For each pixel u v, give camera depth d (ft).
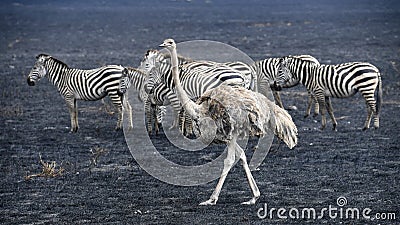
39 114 145.18
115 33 416.67
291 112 143.33
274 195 82.28
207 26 467.52
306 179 89.66
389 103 153.48
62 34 410.11
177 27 459.73
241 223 71.36
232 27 456.45
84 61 252.01
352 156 102.53
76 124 125.29
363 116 138.21
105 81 121.39
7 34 404.57
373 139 115.14
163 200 81.00
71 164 100.17
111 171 95.81
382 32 393.09
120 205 79.10
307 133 120.88
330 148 108.27
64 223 72.54
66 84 124.06
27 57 274.98
